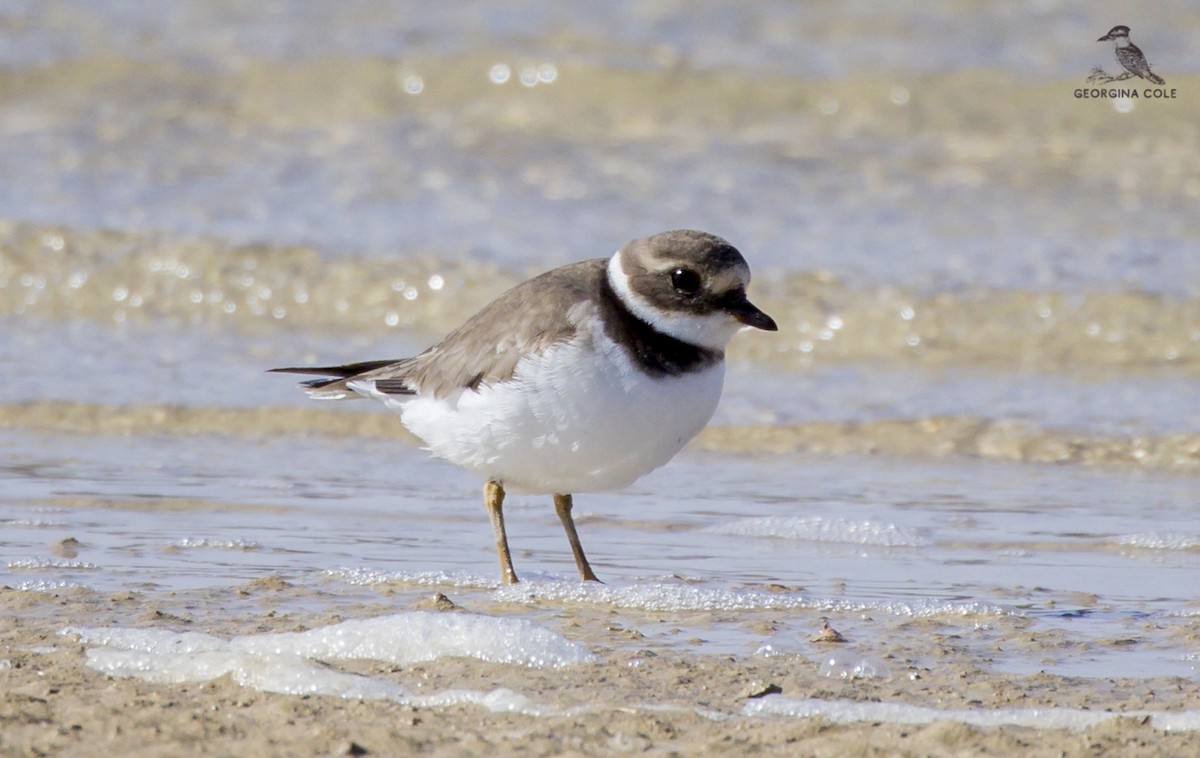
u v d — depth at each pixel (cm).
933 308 1634
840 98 2459
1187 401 1412
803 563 970
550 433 805
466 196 2025
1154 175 2123
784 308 1647
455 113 2462
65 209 1942
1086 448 1287
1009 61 2550
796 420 1372
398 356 1548
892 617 833
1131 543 1023
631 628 798
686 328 800
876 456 1284
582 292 808
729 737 610
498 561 962
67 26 2750
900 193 2047
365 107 2486
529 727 626
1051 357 1566
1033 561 977
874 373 1525
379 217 1933
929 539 1034
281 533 1020
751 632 793
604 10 2830
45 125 2359
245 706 649
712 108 2458
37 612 803
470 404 820
